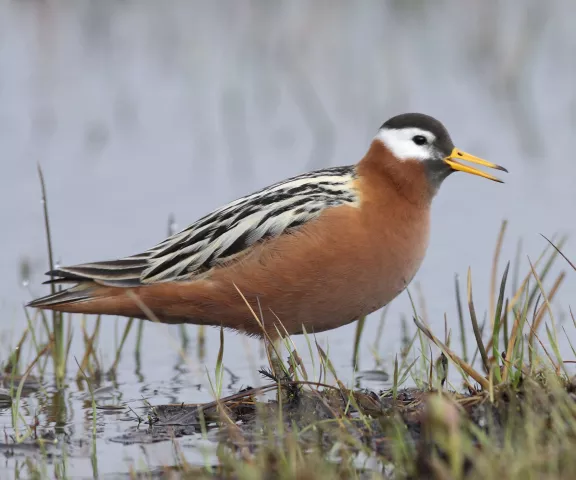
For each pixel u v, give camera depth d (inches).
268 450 345.1
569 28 940.6
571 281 548.1
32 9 958.4
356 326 520.1
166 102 837.2
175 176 718.5
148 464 354.3
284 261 407.5
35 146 761.6
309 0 1000.2
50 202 674.2
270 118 808.9
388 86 849.5
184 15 989.2
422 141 432.8
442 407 317.7
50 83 862.5
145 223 641.6
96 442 378.3
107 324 539.2
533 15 956.0
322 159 740.7
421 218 429.1
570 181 694.5
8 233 626.8
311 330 430.6
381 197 419.2
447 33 941.8
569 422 325.1
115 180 711.7
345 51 915.4
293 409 388.5
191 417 397.4
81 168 729.6
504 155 737.0
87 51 917.8
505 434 326.0
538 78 861.2
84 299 425.4
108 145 767.1
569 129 772.0
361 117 805.2
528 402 343.9
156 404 423.8
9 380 462.3
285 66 892.6
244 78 873.5
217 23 973.2
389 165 426.9
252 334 433.7
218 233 418.6
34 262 591.2
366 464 335.0
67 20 959.0
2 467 356.5
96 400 433.7
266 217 412.8
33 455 367.6
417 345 490.9
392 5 983.6
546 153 736.3
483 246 605.3
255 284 411.5
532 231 618.8
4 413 419.5
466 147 746.8
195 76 879.1
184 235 430.6
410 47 919.7
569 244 596.7
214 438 374.3
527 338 428.5
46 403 431.2
